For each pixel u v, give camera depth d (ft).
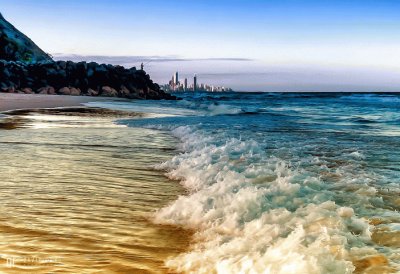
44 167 20.10
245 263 8.02
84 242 9.95
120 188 16.29
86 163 21.89
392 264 8.27
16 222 11.29
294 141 32.96
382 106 121.60
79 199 14.20
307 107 122.21
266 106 131.95
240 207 12.20
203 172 18.78
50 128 41.24
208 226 11.19
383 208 12.66
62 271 8.14
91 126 45.96
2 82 188.75
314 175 18.08
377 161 22.59
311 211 11.56
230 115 77.15
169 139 35.27
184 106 117.80
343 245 9.04
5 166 19.88
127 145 30.53
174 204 13.28
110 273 8.16
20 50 263.29
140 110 87.71
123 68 224.74
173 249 9.64
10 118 52.42
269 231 10.05
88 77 211.00
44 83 201.36
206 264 8.45
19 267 8.26
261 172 17.87
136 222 11.79
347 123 56.95
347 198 13.79
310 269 7.47
